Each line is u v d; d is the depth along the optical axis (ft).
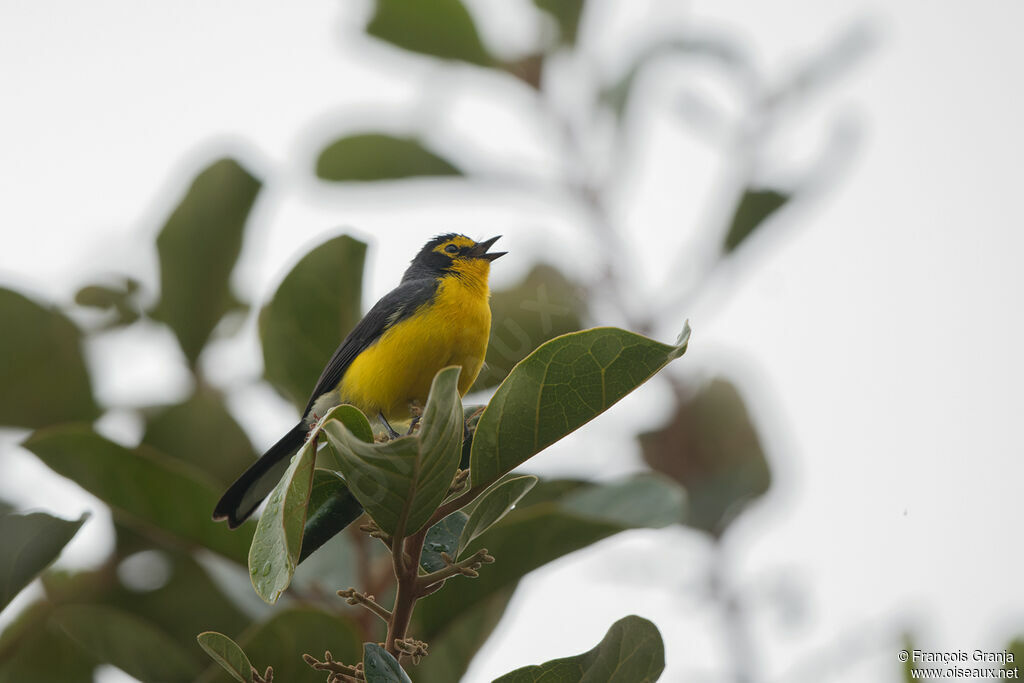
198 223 31.42
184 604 27.04
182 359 31.60
